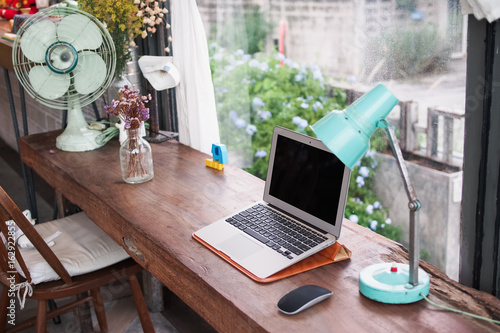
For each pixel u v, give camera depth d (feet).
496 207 5.06
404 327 4.34
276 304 4.68
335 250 5.24
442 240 8.33
